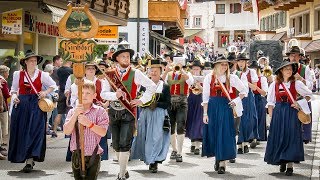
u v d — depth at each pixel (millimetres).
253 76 14633
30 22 21328
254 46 25344
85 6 7355
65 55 7348
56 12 18328
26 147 11203
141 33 36969
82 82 7320
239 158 13398
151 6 37875
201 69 14625
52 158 12992
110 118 10031
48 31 23516
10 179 10586
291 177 11016
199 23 91062
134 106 9945
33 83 11406
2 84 13617
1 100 13297
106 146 11539
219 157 11227
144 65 14961
